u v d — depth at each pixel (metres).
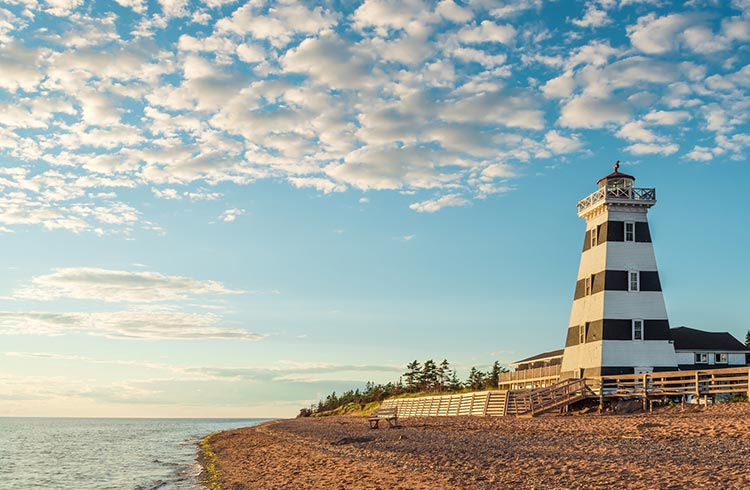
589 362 56.19
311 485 26.03
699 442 26.94
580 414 48.81
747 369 39.84
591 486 19.22
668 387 50.09
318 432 59.91
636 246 56.41
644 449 26.19
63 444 87.50
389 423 54.06
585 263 59.91
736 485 17.42
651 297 55.56
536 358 87.56
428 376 122.69
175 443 84.12
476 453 29.33
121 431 144.88
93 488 37.03
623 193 56.75
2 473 47.59
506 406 53.28
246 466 39.69
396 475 25.69
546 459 25.34
